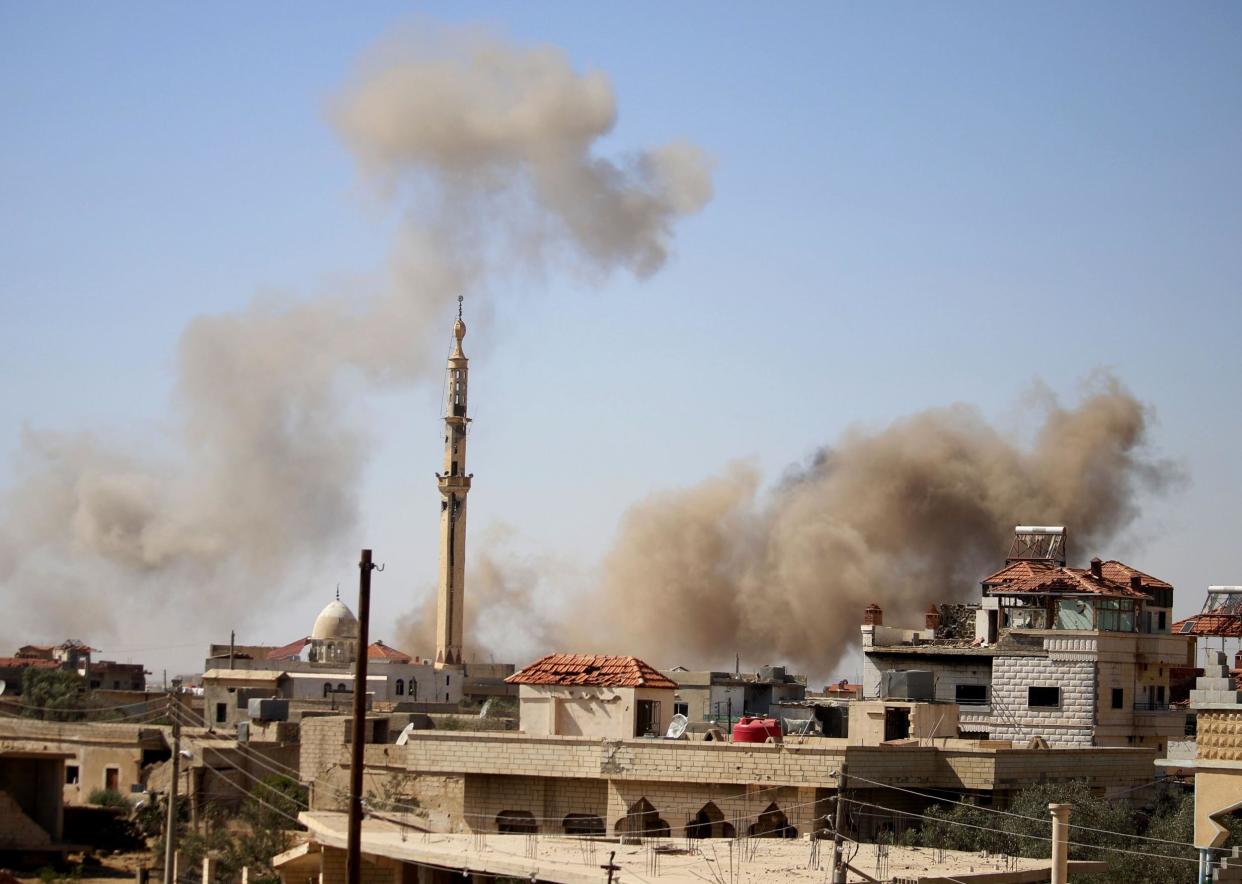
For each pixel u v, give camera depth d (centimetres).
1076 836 6412
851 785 6344
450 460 16788
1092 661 8888
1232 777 4600
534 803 6894
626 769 6688
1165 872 6119
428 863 5659
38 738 10075
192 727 10569
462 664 16525
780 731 7106
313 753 9744
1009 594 9312
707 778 6538
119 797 9631
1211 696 4697
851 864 5362
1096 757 7381
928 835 6372
